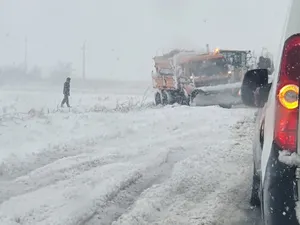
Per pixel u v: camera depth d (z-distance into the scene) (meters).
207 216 5.56
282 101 3.59
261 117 4.92
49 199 5.95
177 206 5.93
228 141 9.51
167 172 7.50
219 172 7.32
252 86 4.81
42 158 8.25
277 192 3.51
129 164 7.72
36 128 11.66
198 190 6.55
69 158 8.09
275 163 3.57
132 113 15.41
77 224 5.35
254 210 5.71
